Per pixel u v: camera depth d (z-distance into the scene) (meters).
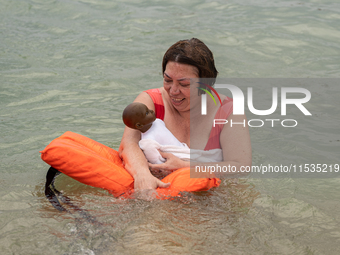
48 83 5.09
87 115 4.23
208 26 7.47
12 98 4.61
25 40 6.69
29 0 8.68
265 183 2.92
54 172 2.94
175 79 2.82
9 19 7.68
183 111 3.02
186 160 2.92
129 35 7.04
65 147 2.69
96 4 8.70
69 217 2.39
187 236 2.21
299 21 7.56
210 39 6.80
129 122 2.87
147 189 2.63
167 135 2.97
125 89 4.98
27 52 6.18
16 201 2.59
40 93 4.78
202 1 9.11
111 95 4.79
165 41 6.74
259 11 8.34
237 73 5.46
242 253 2.10
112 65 5.76
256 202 2.63
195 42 2.85
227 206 2.56
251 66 5.73
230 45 6.55
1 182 2.87
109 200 2.59
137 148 2.94
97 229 2.26
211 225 2.33
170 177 2.72
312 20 7.58
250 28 7.30
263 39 6.77
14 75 5.29
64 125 3.96
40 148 3.48
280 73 5.48
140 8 8.59
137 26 7.48
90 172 2.69
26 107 4.39
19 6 8.34
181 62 2.76
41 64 5.73
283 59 6.00
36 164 3.19
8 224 2.31
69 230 2.26
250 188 2.82
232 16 8.07
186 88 2.84
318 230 2.35
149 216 2.39
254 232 2.29
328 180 3.01
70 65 5.73
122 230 2.25
